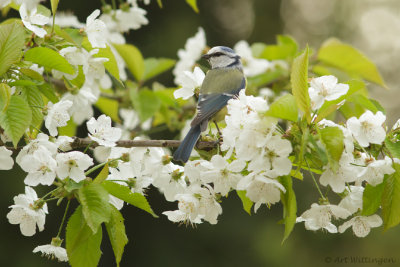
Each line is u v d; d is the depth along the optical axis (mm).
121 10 9594
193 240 20297
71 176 5773
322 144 5223
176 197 6188
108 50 7367
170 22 21641
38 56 6160
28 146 6070
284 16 24219
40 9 7195
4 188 18016
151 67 10109
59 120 6559
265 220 20344
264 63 12109
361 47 24031
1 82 6129
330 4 24359
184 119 11148
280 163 5535
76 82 7344
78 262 5711
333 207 5922
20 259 18453
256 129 5594
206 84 9156
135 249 20375
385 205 5730
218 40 23359
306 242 19875
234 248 20031
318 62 10594
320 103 5664
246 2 24125
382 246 19406
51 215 18859
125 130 11422
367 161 5836
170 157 6613
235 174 6047
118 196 6066
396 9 24234
